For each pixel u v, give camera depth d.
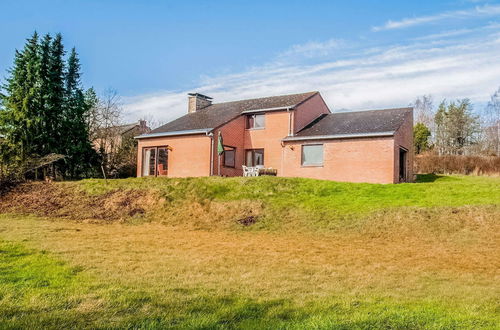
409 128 25.48
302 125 27.16
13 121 27.83
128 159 38.03
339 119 26.95
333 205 16.56
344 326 4.90
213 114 29.78
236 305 5.73
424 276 8.31
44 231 12.67
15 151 27.03
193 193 19.38
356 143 22.81
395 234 13.44
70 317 4.98
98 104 40.03
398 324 5.03
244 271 8.31
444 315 5.46
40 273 7.18
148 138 29.20
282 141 25.45
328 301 6.10
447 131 57.25
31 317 4.93
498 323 5.19
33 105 28.28
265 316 5.28
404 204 15.88
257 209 16.94
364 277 8.09
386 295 6.64
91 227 14.91
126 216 17.44
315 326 4.86
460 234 12.89
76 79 35.28
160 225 16.28
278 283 7.31
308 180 20.48
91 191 20.75
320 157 24.16
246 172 24.91
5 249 9.19
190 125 28.05
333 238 13.31
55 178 30.28
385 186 19.02
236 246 11.66
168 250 10.55
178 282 7.09
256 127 28.03
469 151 54.03
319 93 29.36
